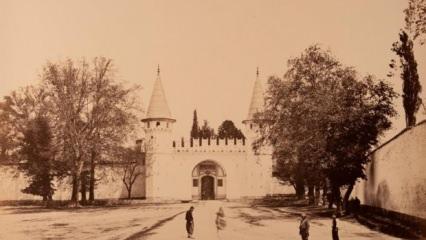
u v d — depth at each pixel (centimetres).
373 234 2519
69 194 5753
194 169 6625
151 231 2828
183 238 2536
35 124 5003
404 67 3272
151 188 6247
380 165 3072
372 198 3291
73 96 4738
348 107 3359
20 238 2717
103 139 4778
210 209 4516
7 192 5472
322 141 3409
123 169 6009
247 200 6181
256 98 6406
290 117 4000
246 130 6506
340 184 3359
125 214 4012
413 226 2500
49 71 4734
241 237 2552
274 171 5997
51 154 4844
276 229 2855
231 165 6488
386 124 3369
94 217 3744
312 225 2939
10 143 5397
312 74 3947
